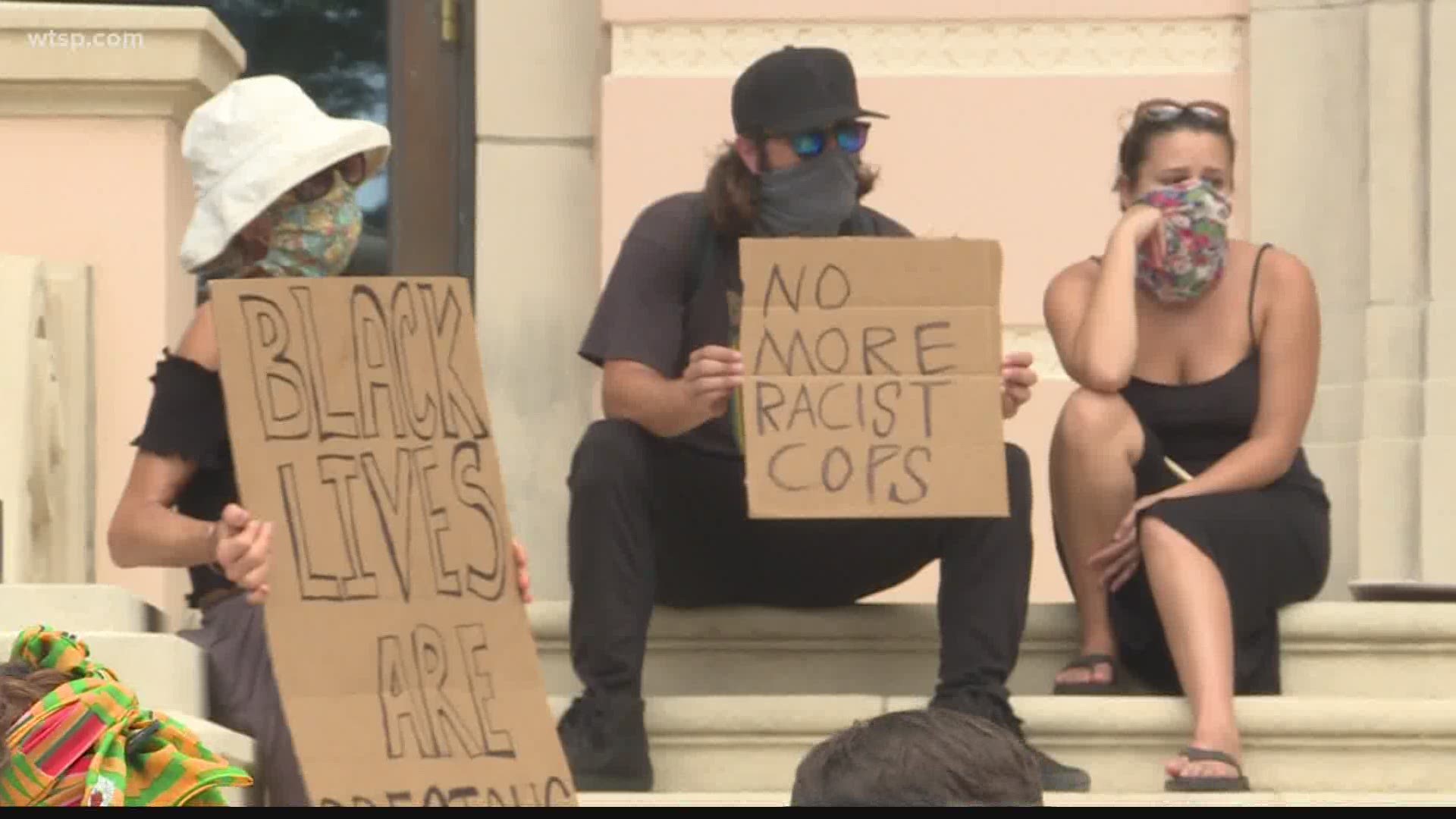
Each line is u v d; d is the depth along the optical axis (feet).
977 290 53.21
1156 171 58.80
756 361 52.85
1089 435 56.95
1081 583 58.03
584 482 53.47
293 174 51.03
